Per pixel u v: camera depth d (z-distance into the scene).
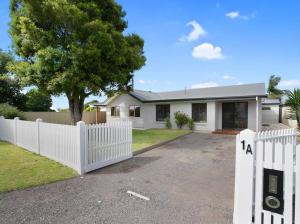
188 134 14.45
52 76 11.14
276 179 2.64
